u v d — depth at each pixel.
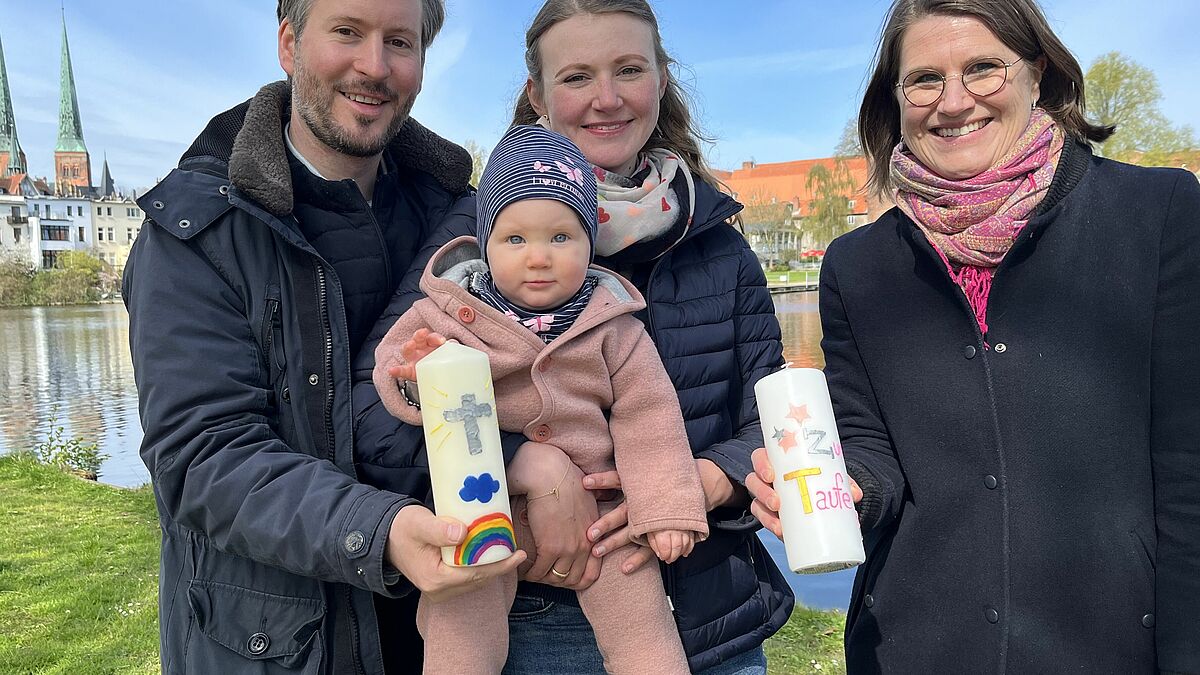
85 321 50.31
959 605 1.78
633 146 2.09
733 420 2.10
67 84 126.38
